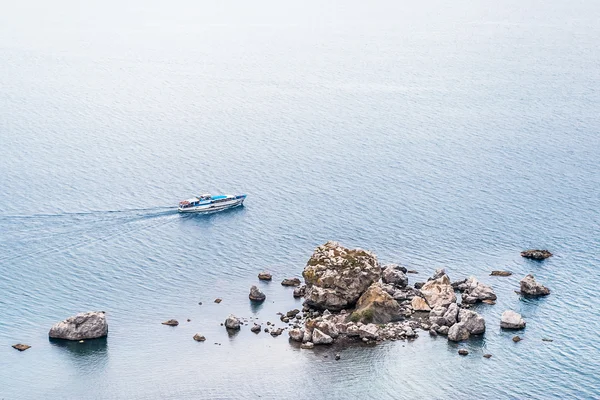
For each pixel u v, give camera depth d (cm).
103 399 16075
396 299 19300
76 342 17912
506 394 16162
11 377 16662
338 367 17062
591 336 17975
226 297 19838
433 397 16138
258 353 17538
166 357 17412
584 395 16062
